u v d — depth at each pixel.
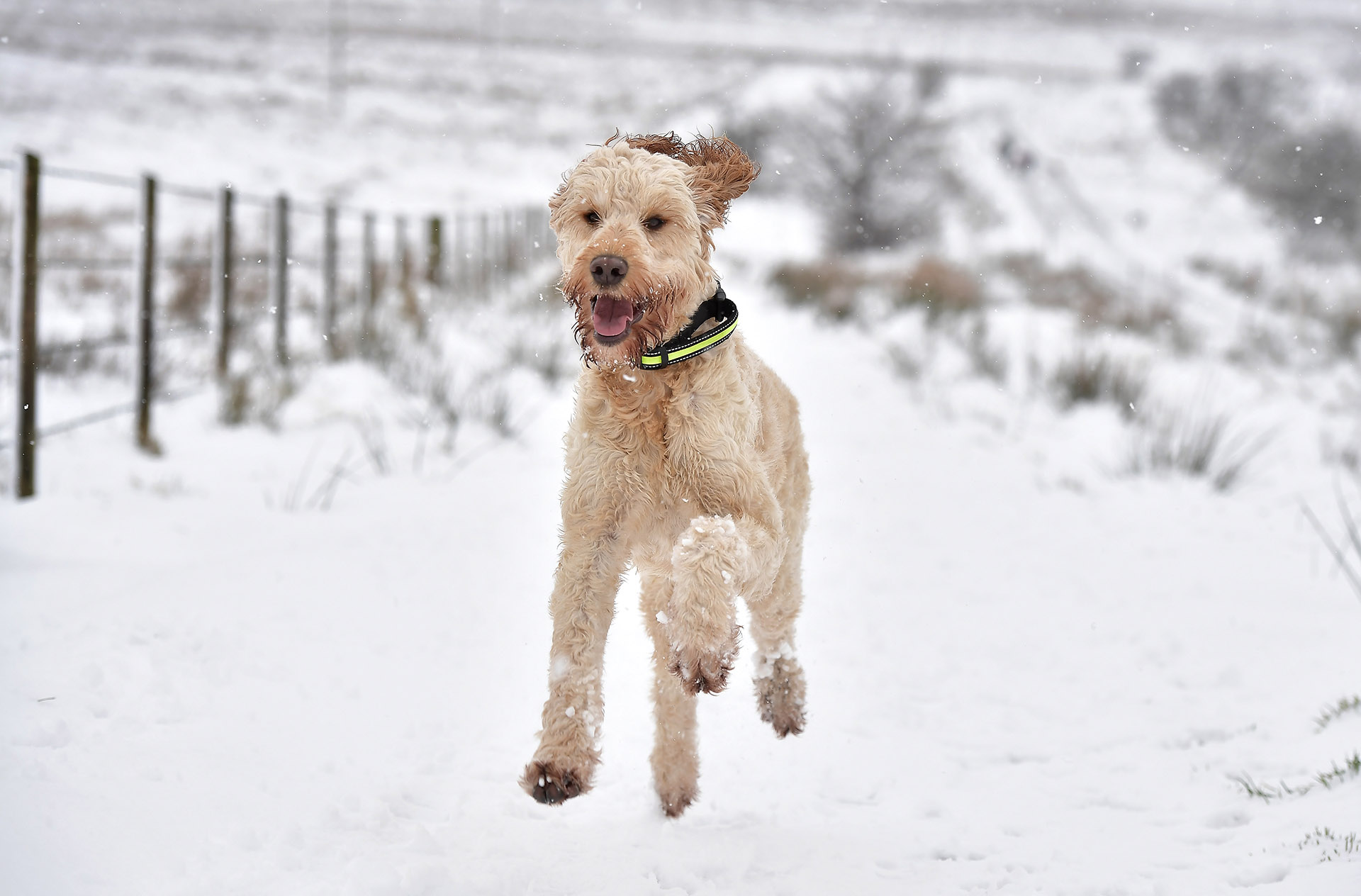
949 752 4.01
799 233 34.34
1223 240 39.28
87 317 11.98
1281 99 54.88
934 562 6.44
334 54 54.94
